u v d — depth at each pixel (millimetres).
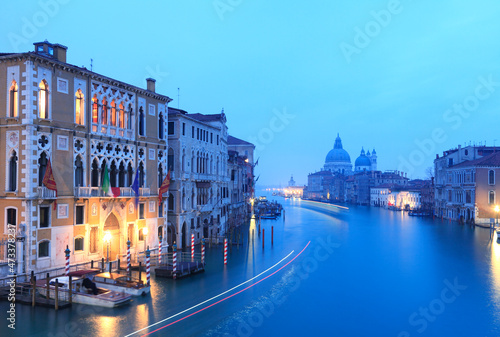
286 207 157500
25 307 24891
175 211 45438
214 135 56062
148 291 28656
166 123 42781
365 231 71375
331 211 132000
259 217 93688
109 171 35281
